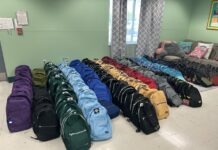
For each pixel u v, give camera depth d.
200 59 4.45
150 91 2.48
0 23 3.28
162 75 3.26
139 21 4.57
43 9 3.55
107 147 1.88
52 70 3.05
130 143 1.95
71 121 1.80
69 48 4.02
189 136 2.10
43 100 2.21
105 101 2.44
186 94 2.81
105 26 4.25
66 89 2.27
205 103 2.95
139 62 4.07
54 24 3.73
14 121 2.04
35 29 3.59
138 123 2.13
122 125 2.26
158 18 4.72
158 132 2.16
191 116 2.53
